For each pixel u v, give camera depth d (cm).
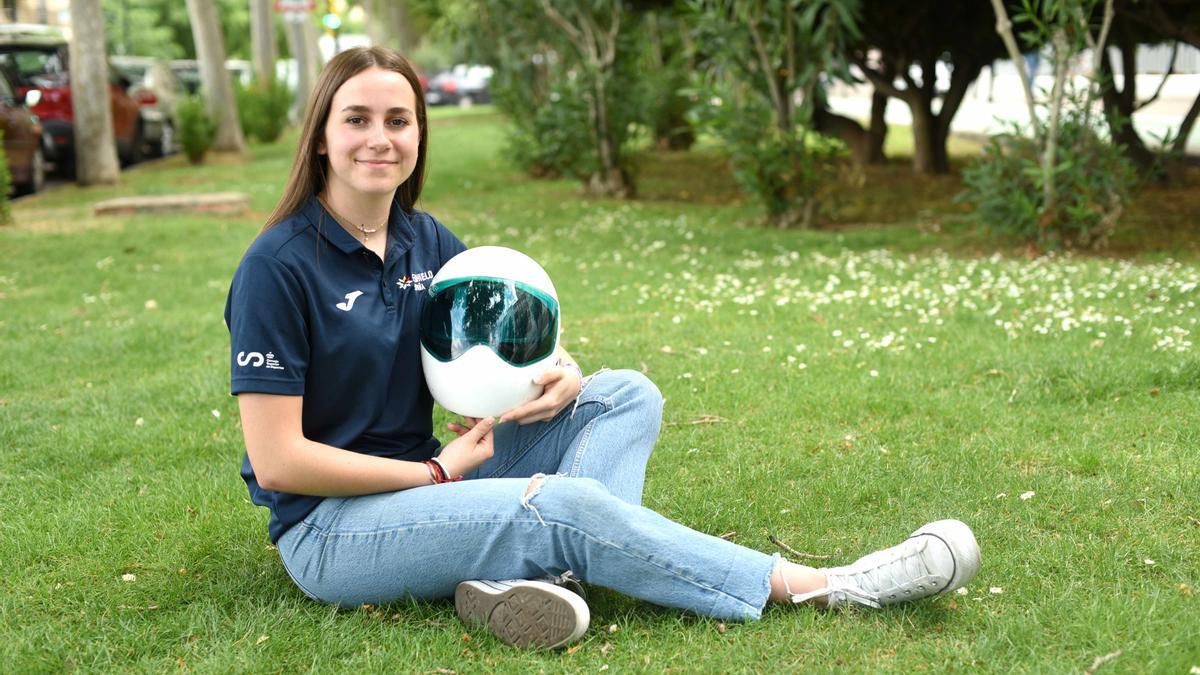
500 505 251
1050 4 835
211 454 425
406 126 257
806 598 263
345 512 262
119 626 279
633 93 1415
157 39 4597
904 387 476
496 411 270
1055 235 873
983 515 336
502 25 1535
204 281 853
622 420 283
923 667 243
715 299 698
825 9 984
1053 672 237
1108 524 324
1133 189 1144
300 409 252
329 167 262
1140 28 1245
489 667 250
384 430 270
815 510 346
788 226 1087
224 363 566
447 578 262
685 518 342
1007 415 438
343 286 259
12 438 451
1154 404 441
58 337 653
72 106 1622
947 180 1481
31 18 4138
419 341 272
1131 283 686
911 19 1407
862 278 761
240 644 265
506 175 1717
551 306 270
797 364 523
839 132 1741
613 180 1425
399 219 274
